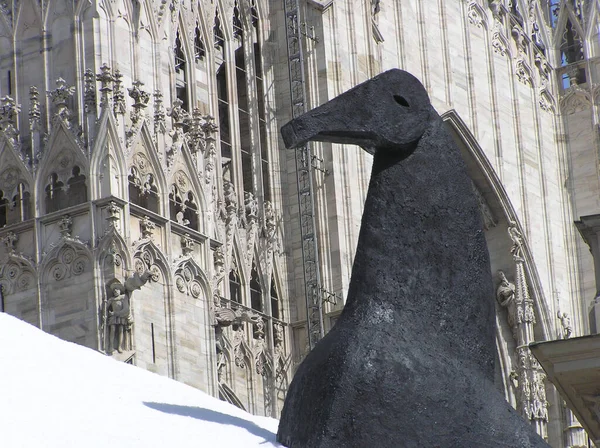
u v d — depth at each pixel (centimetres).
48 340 1071
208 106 3806
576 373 2030
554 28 5544
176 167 3391
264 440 888
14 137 3284
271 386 3819
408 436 859
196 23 3819
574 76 5453
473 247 917
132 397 948
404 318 895
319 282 3922
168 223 3303
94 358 1076
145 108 3325
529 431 874
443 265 909
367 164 4134
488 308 914
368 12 4322
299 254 4022
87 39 3300
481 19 5106
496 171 4991
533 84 5303
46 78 3303
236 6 4109
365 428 858
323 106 916
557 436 4806
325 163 4044
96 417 852
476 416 869
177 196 3394
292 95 4097
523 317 4828
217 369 3475
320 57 4122
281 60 4188
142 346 3178
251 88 4081
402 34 4641
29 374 923
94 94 3231
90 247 3144
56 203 3216
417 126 922
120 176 3192
